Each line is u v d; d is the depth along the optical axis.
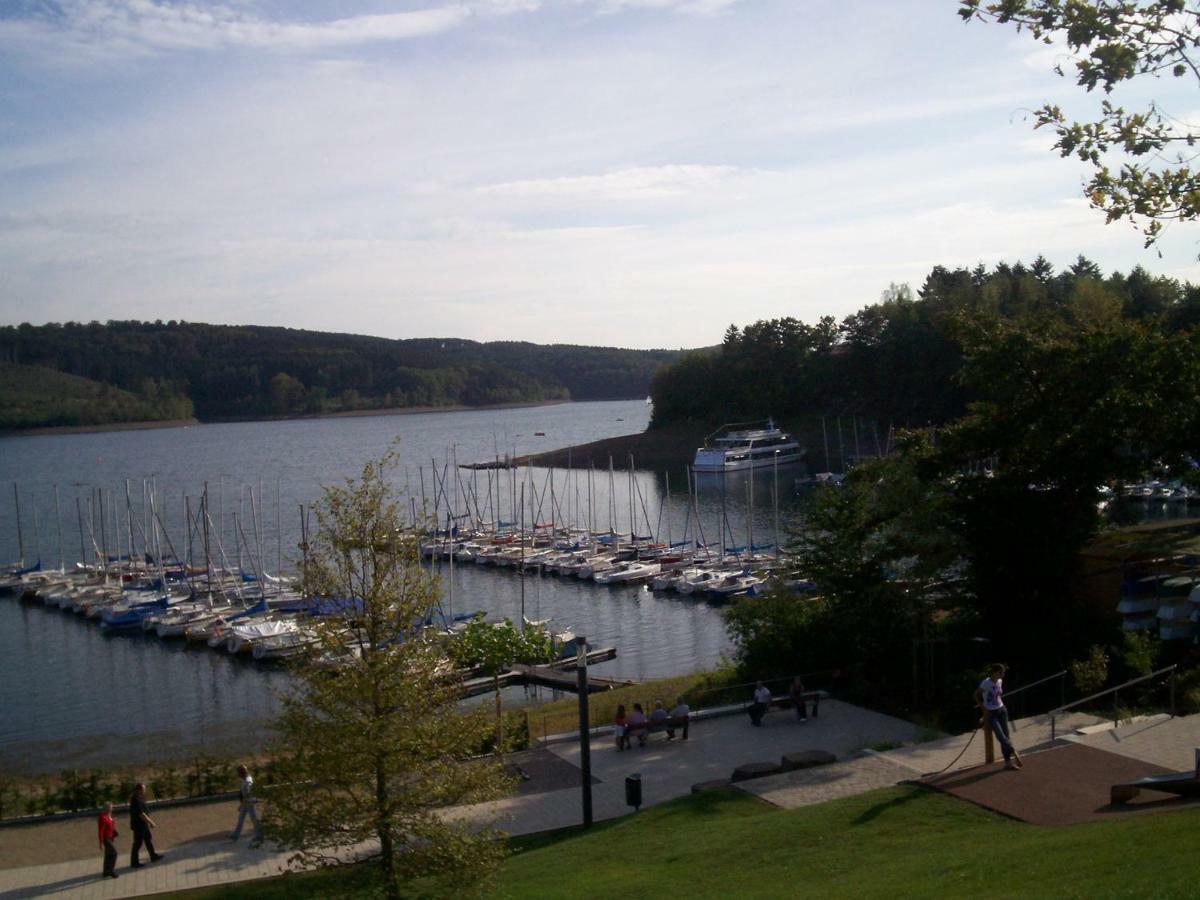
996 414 35.00
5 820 24.75
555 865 18.20
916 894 12.82
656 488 138.62
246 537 109.81
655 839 18.81
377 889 16.89
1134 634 27.00
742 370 174.88
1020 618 33.56
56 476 178.62
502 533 102.00
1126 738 20.75
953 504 33.19
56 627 70.69
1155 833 13.65
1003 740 19.42
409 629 17.53
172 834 23.45
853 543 32.06
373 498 17.98
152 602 72.44
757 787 21.39
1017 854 13.98
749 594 69.19
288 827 16.22
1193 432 33.59
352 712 16.62
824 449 152.38
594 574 79.56
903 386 151.12
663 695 33.41
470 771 17.16
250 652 60.62
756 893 14.53
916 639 29.92
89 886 20.19
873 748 23.83
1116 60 13.16
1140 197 13.61
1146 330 33.53
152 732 46.22
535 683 34.69
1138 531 37.34
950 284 180.12
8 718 49.78
